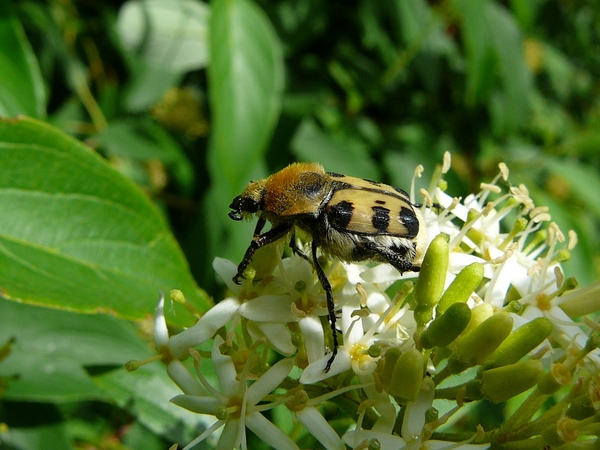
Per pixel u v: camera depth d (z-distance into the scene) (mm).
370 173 86
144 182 87
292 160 83
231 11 64
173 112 89
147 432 72
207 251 72
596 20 134
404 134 100
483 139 105
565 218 82
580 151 100
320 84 99
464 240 52
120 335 60
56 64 89
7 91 59
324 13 99
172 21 84
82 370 58
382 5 101
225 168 62
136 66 87
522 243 53
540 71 125
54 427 58
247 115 63
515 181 94
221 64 63
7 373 56
